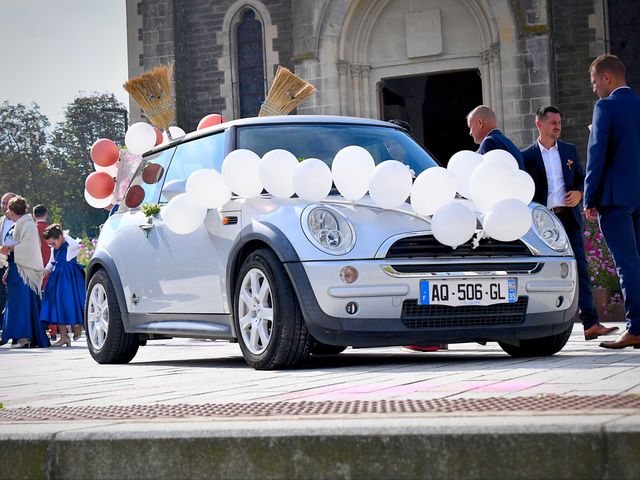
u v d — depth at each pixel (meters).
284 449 2.99
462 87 27.16
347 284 6.21
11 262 13.98
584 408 3.21
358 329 6.23
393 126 7.96
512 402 3.48
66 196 85.12
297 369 6.41
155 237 7.91
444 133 27.41
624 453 2.72
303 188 6.59
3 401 5.00
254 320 6.64
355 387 4.69
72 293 14.21
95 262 8.70
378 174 6.48
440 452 2.85
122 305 8.38
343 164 6.55
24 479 3.31
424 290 6.31
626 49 24.20
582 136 24.33
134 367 7.77
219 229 7.02
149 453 3.15
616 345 7.34
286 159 6.74
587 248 14.13
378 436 2.90
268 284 6.46
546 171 8.80
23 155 85.88
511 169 6.78
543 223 6.89
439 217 6.34
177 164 8.09
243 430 3.06
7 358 10.32
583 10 24.30
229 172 6.86
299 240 6.31
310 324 6.23
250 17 26.69
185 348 11.16
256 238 6.55
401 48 23.39
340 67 23.31
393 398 4.01
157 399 4.60
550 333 6.77
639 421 2.82
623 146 7.28
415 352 8.90
